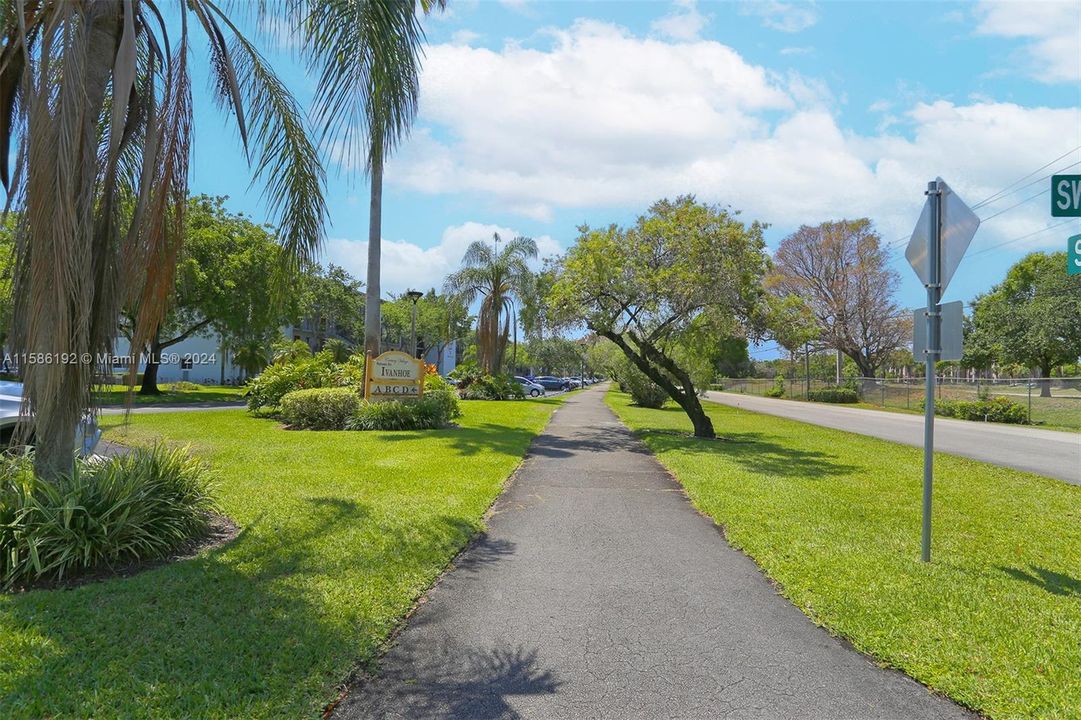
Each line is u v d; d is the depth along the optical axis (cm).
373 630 395
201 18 582
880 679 351
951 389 3862
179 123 536
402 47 595
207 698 311
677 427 1934
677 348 2347
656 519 714
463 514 684
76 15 471
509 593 475
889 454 1347
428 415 1631
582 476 987
